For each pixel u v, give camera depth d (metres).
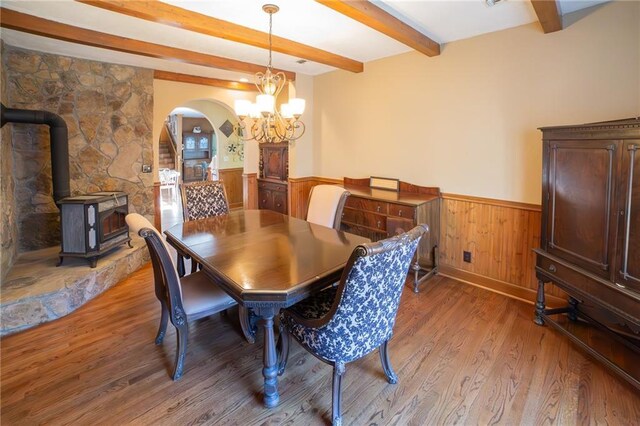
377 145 4.23
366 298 1.65
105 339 2.56
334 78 4.64
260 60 4.09
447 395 1.97
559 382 2.07
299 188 5.07
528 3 2.54
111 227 3.67
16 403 1.91
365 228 3.79
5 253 3.12
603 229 2.08
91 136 4.17
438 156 3.65
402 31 2.88
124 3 2.27
